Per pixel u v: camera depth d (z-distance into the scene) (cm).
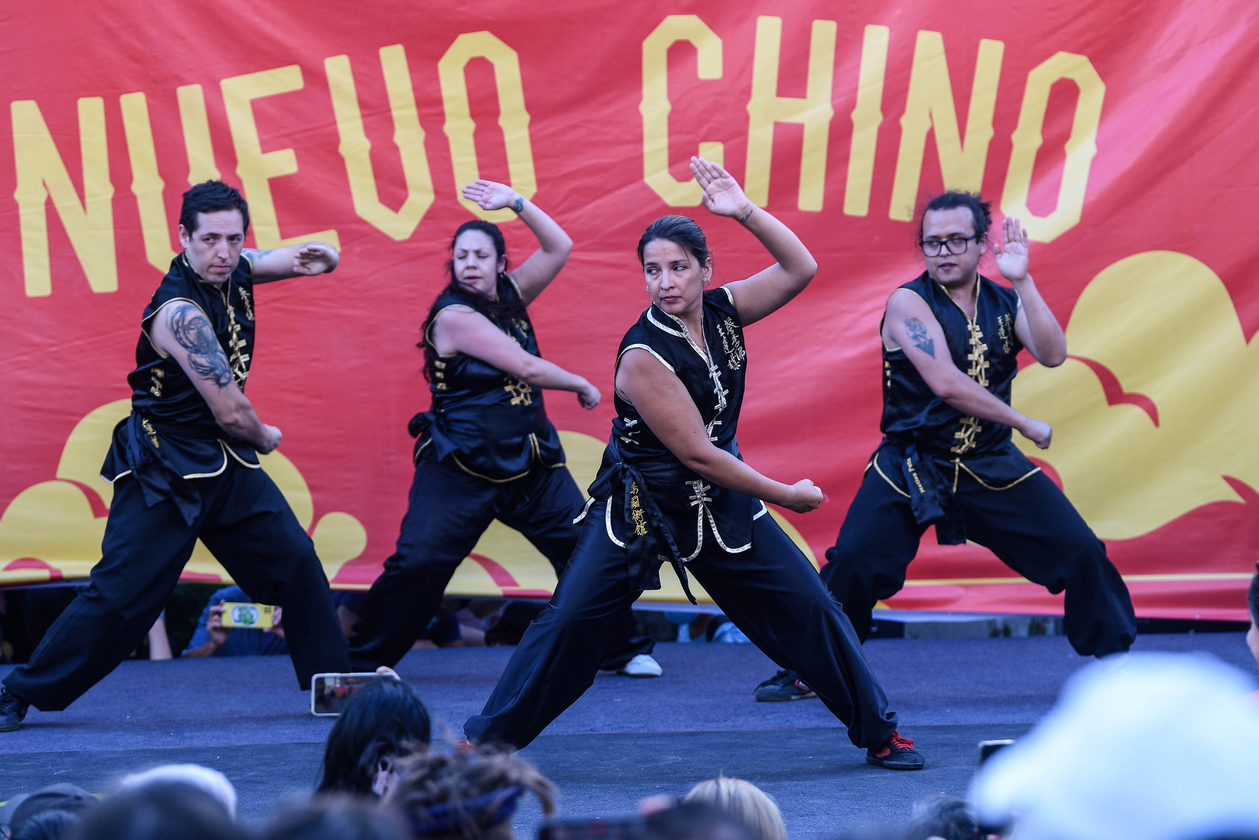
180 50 1277
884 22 1324
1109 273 1328
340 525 1312
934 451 1074
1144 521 1332
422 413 1193
